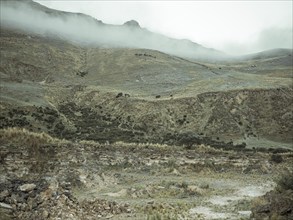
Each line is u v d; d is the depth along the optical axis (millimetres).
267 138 88250
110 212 21766
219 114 96312
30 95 102938
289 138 88625
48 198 21719
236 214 21938
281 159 43156
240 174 37562
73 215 20406
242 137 86250
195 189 28375
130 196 26312
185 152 40562
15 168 28812
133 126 93125
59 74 154875
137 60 179125
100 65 180250
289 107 102438
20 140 32875
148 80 142125
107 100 111688
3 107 81438
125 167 35000
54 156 32625
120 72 161375
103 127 88000
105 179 30750
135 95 114062
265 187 31422
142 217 20984
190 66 174625
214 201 25875
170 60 191750
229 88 111250
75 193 26172
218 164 39031
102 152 36312
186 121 95188
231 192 29141
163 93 117812
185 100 102750
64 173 29812
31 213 20125
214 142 72312
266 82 122875
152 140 68688
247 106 101188
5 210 19984
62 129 78500
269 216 18219
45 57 170500
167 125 93750
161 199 25875
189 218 20844
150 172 35000
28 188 22844
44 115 86562
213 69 175500
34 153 31688
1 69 136875
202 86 119438
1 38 175500
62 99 114438
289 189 23141
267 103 102875
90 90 122125
